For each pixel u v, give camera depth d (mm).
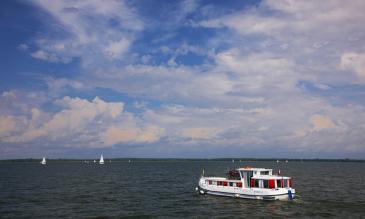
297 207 77688
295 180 156125
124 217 68875
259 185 87562
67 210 76250
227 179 96625
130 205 82688
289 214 70562
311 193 102500
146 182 151000
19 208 78625
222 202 85625
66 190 116125
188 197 95688
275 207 77812
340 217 67562
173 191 112312
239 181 91500
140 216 69812
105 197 97188
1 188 123250
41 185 135750
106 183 145625
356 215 69312
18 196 99625
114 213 72812
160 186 131250
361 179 165000
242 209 76188
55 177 188125
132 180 163750
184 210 75875
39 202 87688
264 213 71750
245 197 88500
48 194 104312
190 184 140625
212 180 99438
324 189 114688
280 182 86750
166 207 79812
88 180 164000
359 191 109188
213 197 94250
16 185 135750
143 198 94688
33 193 107188
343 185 130500
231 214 71188
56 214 71812
